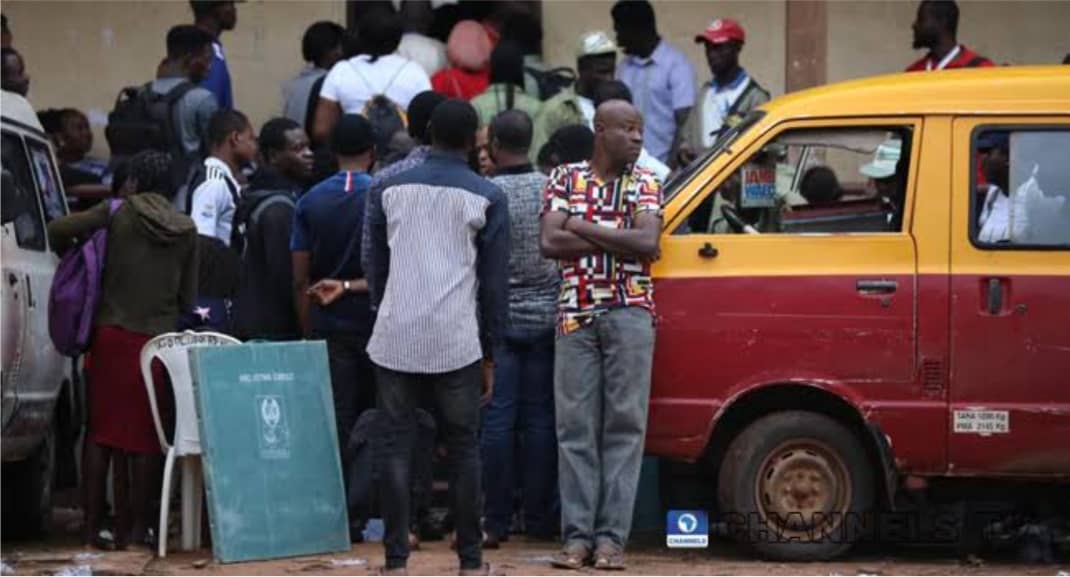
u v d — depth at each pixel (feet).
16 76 52.11
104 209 42.73
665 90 56.18
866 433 41.22
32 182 44.75
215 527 40.91
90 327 42.14
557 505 44.01
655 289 40.75
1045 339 40.63
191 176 52.01
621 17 56.39
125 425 42.52
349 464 43.52
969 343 40.60
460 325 37.19
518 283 42.75
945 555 43.65
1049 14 61.16
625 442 39.99
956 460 40.68
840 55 61.62
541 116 51.16
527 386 43.06
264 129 45.60
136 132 52.75
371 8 57.57
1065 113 41.11
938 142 41.11
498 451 42.83
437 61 57.93
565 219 40.01
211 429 41.16
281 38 61.82
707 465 42.88
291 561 41.39
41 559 41.70
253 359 41.86
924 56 59.52
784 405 41.42
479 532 37.91
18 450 42.93
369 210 38.19
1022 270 40.73
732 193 41.32
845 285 40.70
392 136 49.60
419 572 38.96
